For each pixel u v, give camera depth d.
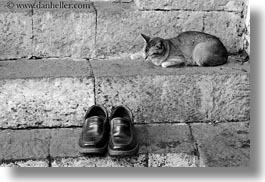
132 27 3.46
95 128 2.98
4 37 3.37
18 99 3.14
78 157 2.96
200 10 3.52
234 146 3.05
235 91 3.22
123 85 3.17
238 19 3.54
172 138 3.09
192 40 3.35
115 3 3.63
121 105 3.09
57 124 3.19
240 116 3.25
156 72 3.22
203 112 3.23
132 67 3.31
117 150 2.91
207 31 3.54
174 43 3.35
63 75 3.16
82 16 3.40
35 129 3.18
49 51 3.43
